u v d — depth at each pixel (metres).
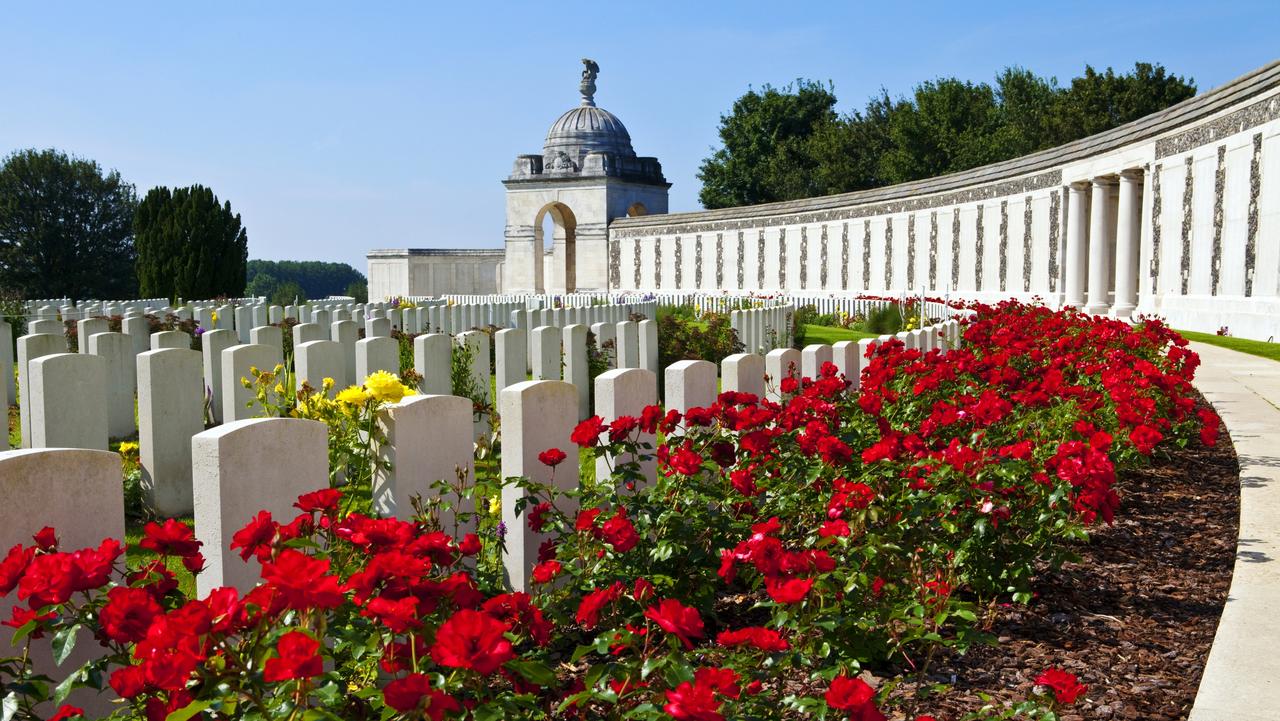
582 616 3.21
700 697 2.38
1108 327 12.61
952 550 4.91
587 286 67.44
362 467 5.94
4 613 3.37
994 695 4.02
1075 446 5.12
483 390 12.86
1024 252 37.00
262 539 3.08
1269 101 23.25
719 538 4.96
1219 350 19.66
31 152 70.88
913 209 44.38
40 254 70.56
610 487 5.01
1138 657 4.42
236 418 8.91
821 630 3.79
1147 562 5.80
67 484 3.63
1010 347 10.70
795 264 52.66
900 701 3.92
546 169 74.12
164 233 45.91
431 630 2.78
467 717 2.94
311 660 2.31
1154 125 29.38
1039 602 5.13
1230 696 3.82
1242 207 24.66
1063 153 34.41
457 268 76.25
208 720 2.74
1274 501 6.93
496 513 5.94
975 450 5.64
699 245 59.62
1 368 8.56
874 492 5.00
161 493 7.66
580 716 3.29
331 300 37.78
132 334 15.22
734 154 79.06
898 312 31.70
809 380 7.24
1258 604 4.83
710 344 16.81
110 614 2.54
